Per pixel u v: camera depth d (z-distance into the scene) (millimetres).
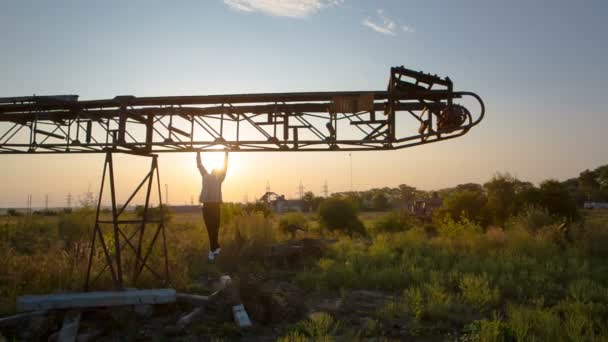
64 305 6715
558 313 7523
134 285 8633
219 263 12367
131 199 8148
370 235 24125
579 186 96125
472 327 6180
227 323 6789
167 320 7023
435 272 10422
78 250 11312
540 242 14609
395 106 8273
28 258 10211
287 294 7805
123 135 8008
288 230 22000
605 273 10719
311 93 7824
